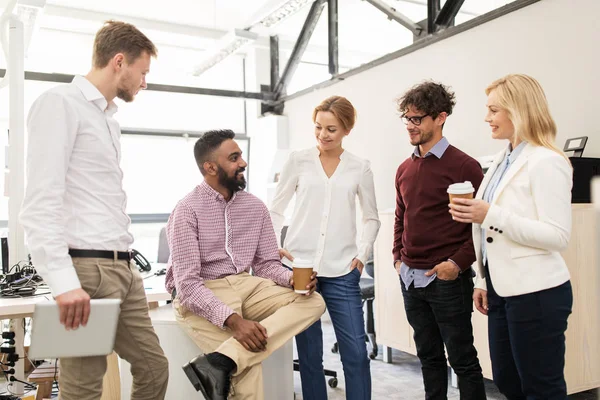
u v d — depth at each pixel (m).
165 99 6.24
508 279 1.57
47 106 1.42
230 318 1.75
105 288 1.51
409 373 3.26
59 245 1.37
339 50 5.43
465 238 1.92
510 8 3.32
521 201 1.58
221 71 6.55
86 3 5.06
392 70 4.43
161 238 4.33
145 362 1.73
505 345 1.72
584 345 2.51
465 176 1.91
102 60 1.57
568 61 3.01
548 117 1.59
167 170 6.34
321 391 2.19
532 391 1.57
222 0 5.06
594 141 2.87
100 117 1.57
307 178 2.18
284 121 6.08
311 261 2.01
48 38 5.52
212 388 1.68
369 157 4.75
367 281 3.86
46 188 1.38
